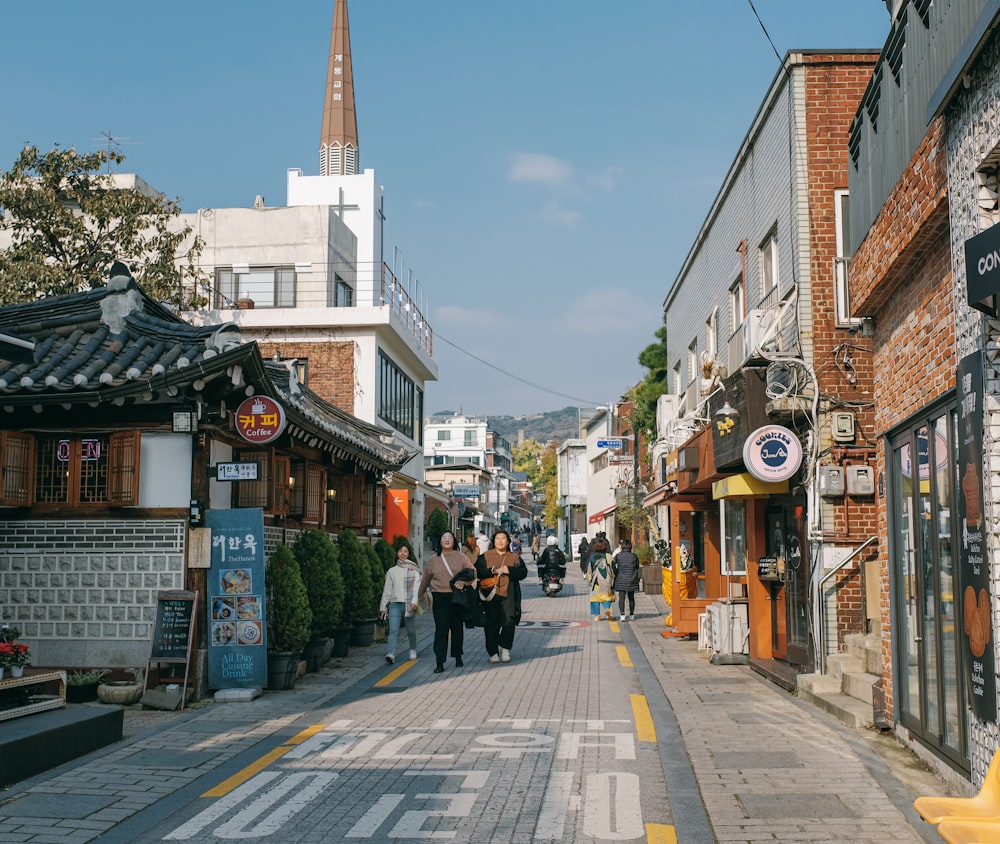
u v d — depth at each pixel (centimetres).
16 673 900
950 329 718
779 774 790
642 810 708
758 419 1344
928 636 805
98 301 1315
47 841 648
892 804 700
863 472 1249
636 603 2892
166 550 1191
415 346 3169
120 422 1202
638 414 3975
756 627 1496
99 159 2469
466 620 1496
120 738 959
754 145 1575
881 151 897
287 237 3108
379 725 1034
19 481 1186
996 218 617
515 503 11775
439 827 671
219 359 1141
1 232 3164
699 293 2131
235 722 1054
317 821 688
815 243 1315
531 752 896
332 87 5616
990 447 600
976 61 607
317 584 1467
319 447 1667
